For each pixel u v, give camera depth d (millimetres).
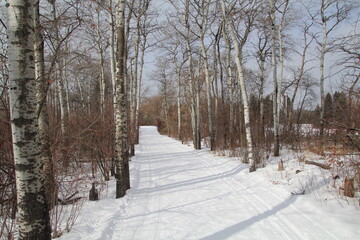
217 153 12203
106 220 4152
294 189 5328
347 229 3496
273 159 9383
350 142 4945
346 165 5551
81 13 5238
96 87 17531
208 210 4676
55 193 4316
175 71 21469
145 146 18156
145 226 4039
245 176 7242
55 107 6012
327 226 3686
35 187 2604
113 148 7895
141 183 6930
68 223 3959
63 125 5539
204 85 19031
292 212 4316
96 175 7414
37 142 2639
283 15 10492
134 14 11914
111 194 5906
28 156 2545
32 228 2586
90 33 9969
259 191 5691
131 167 9258
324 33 11367
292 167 7219
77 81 18125
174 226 4016
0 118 3576
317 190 5184
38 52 4324
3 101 3699
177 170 8664
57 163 4641
